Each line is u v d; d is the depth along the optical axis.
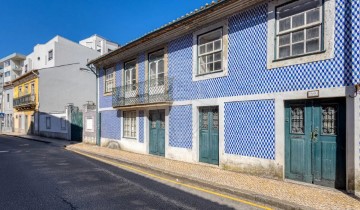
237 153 8.10
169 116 10.84
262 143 7.44
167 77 10.92
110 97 15.39
